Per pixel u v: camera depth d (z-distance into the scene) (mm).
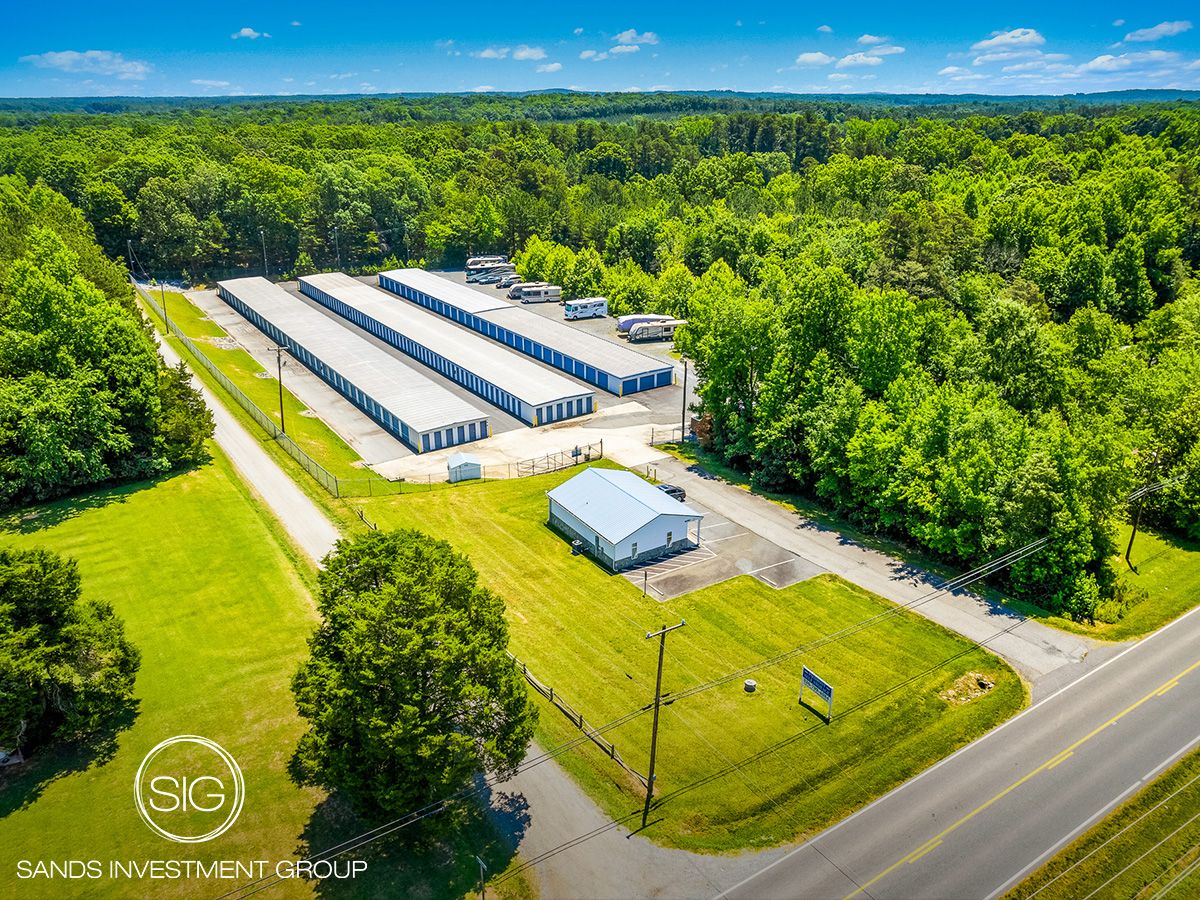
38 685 35750
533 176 196000
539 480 71562
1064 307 118438
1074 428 59812
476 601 34219
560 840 34094
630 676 44469
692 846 33875
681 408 92125
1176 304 96688
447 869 32562
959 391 67000
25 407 59188
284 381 98625
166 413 68750
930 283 105188
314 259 171000
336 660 32844
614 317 134125
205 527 59344
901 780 37469
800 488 69500
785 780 37281
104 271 95562
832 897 31500
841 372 67438
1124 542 61188
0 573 35375
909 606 51250
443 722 31922
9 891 31078
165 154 176500
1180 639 48219
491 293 151875
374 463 75188
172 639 46625
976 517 53344
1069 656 46344
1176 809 35531
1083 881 32156
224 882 31781
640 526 55938
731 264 144625
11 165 193500
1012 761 38438
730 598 52344
